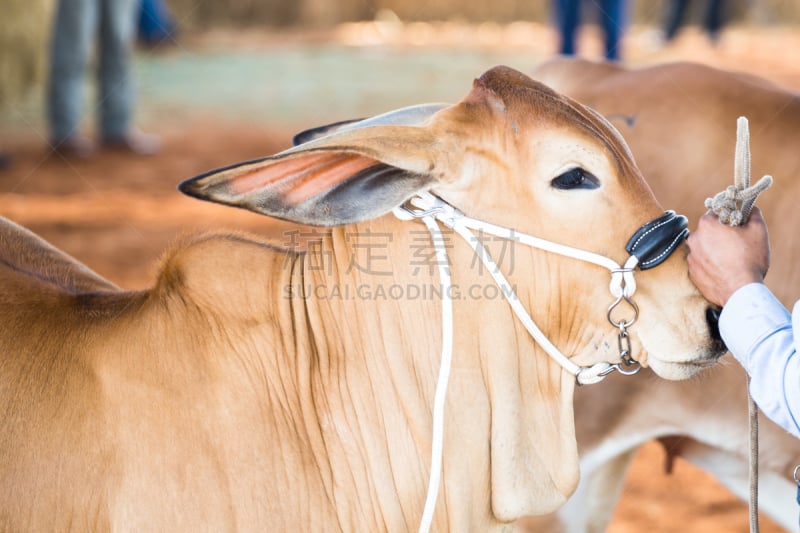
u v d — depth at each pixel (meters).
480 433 3.74
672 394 5.19
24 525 3.46
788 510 5.36
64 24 16.64
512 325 3.77
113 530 3.43
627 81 5.59
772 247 5.19
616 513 7.48
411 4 40.31
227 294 3.75
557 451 3.94
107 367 3.60
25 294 3.86
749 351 3.50
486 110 3.74
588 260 3.72
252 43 33.00
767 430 5.16
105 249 11.97
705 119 5.28
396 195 3.55
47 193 14.44
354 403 3.73
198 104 21.53
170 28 31.03
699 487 7.93
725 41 32.72
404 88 23.20
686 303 3.73
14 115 20.19
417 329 3.74
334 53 30.55
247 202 3.38
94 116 19.66
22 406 3.57
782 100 5.30
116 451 3.48
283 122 19.53
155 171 15.88
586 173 3.71
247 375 3.66
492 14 40.56
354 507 3.69
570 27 18.89
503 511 3.79
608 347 3.84
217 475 3.49
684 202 5.29
